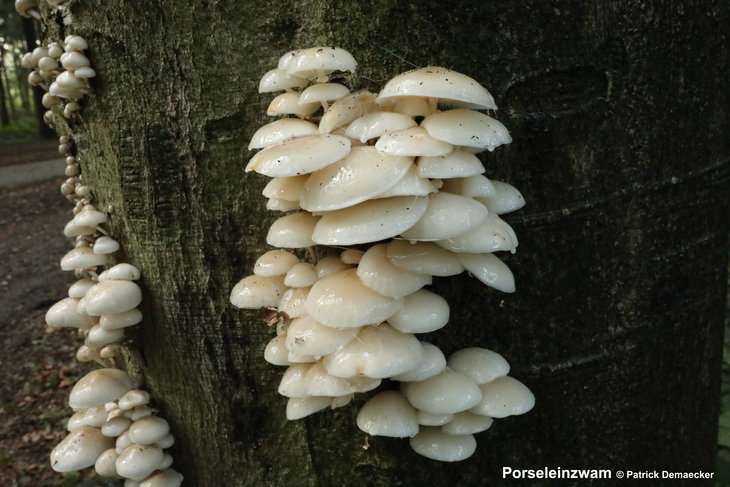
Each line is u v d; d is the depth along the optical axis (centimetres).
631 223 100
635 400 103
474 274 95
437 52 95
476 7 95
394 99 95
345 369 94
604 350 101
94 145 104
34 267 345
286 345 96
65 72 101
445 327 99
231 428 104
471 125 92
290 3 96
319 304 94
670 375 104
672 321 103
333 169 93
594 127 97
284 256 98
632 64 97
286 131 94
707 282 104
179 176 100
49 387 223
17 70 1045
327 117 94
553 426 102
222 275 101
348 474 102
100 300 102
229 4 96
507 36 95
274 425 103
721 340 109
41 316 278
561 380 101
